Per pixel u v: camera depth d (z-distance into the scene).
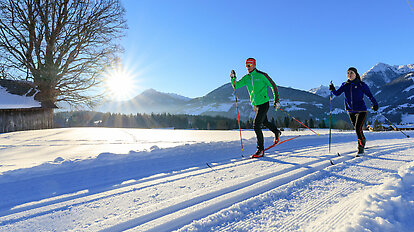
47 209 1.79
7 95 15.58
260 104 4.02
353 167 3.02
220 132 10.02
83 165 2.91
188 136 7.54
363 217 1.48
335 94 4.51
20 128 15.31
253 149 4.61
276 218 1.61
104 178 2.63
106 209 1.78
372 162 3.30
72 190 2.25
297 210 1.74
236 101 4.45
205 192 2.08
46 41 17.38
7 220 1.61
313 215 1.65
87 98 19.06
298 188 2.21
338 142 5.99
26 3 16.70
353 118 4.21
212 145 4.39
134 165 3.11
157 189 2.23
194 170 3.00
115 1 19.02
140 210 1.73
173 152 3.77
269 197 1.98
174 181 2.49
